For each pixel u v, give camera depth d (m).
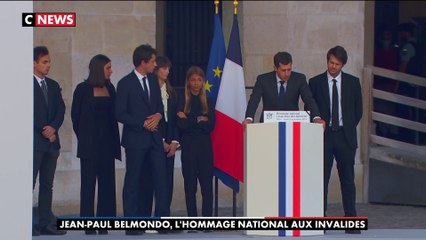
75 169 36.19
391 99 37.06
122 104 29.25
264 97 29.31
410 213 34.31
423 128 36.25
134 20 37.44
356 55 37.78
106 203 30.80
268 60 38.03
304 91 29.28
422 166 35.53
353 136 29.59
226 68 31.14
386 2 41.16
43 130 29.55
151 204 30.33
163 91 30.30
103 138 30.53
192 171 30.41
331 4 37.97
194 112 30.41
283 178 28.19
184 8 40.16
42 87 29.73
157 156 29.50
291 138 28.16
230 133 31.05
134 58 29.50
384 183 36.56
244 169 28.80
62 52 36.72
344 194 29.62
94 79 30.47
